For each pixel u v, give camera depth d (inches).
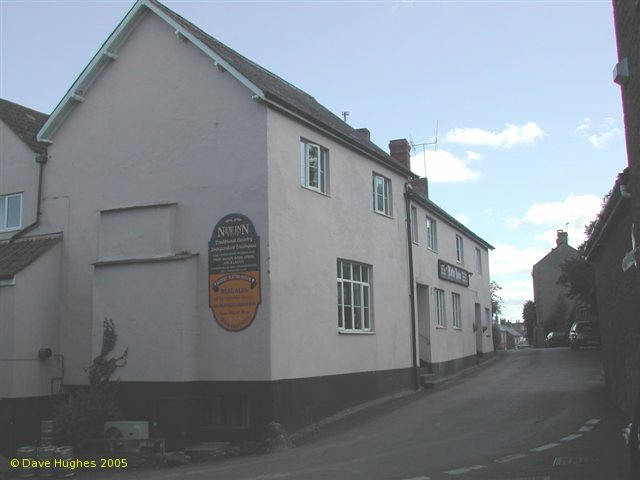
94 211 594.6
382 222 725.9
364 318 672.4
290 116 555.2
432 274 909.2
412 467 368.8
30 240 620.4
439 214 962.1
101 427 512.7
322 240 589.6
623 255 477.4
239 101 536.1
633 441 299.9
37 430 563.5
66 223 608.1
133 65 591.2
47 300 589.0
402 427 520.1
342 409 592.4
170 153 561.3
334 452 439.8
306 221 565.6
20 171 643.5
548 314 2635.3
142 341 528.4
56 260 600.1
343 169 644.1
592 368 946.1
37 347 576.1
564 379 813.9
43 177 626.5
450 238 1053.8
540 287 2667.3
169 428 502.6
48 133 623.5
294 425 515.5
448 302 995.3
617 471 331.0
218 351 515.5
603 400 605.0
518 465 356.2
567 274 1510.8
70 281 597.9
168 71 573.0
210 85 551.2
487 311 1365.7
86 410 500.7
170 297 523.5
